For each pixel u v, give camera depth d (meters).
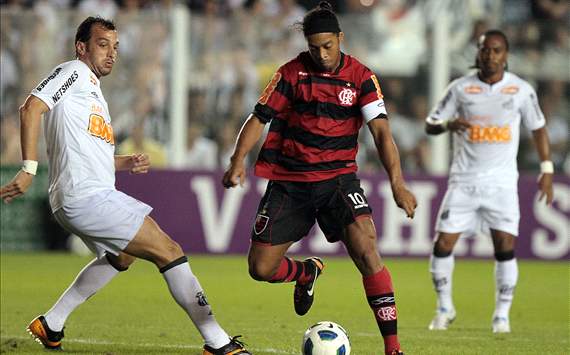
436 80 59.78
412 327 32.50
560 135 61.91
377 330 30.88
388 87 60.09
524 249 57.72
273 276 24.41
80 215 22.88
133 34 58.75
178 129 59.19
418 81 59.97
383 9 63.91
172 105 59.12
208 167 59.97
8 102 58.94
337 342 22.06
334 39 22.34
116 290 41.69
